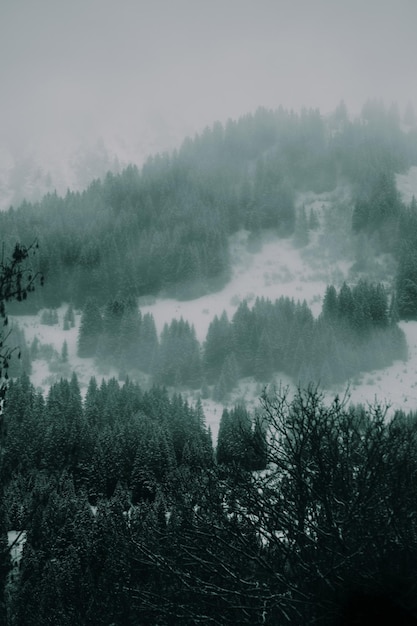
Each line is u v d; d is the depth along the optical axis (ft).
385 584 23.02
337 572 24.35
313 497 27.94
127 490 128.47
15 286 21.94
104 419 211.82
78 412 206.80
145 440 157.99
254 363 350.23
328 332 353.10
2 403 23.35
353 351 342.85
